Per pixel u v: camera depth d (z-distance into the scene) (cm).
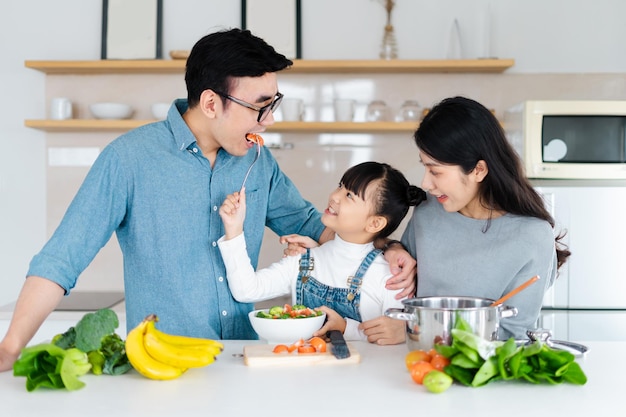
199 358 122
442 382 112
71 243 154
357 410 106
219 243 167
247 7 354
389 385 119
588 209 299
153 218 167
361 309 177
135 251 169
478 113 155
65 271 149
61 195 360
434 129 154
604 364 133
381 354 142
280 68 160
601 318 297
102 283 360
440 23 353
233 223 165
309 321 148
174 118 169
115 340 129
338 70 348
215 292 172
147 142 167
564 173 300
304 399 111
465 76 354
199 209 170
